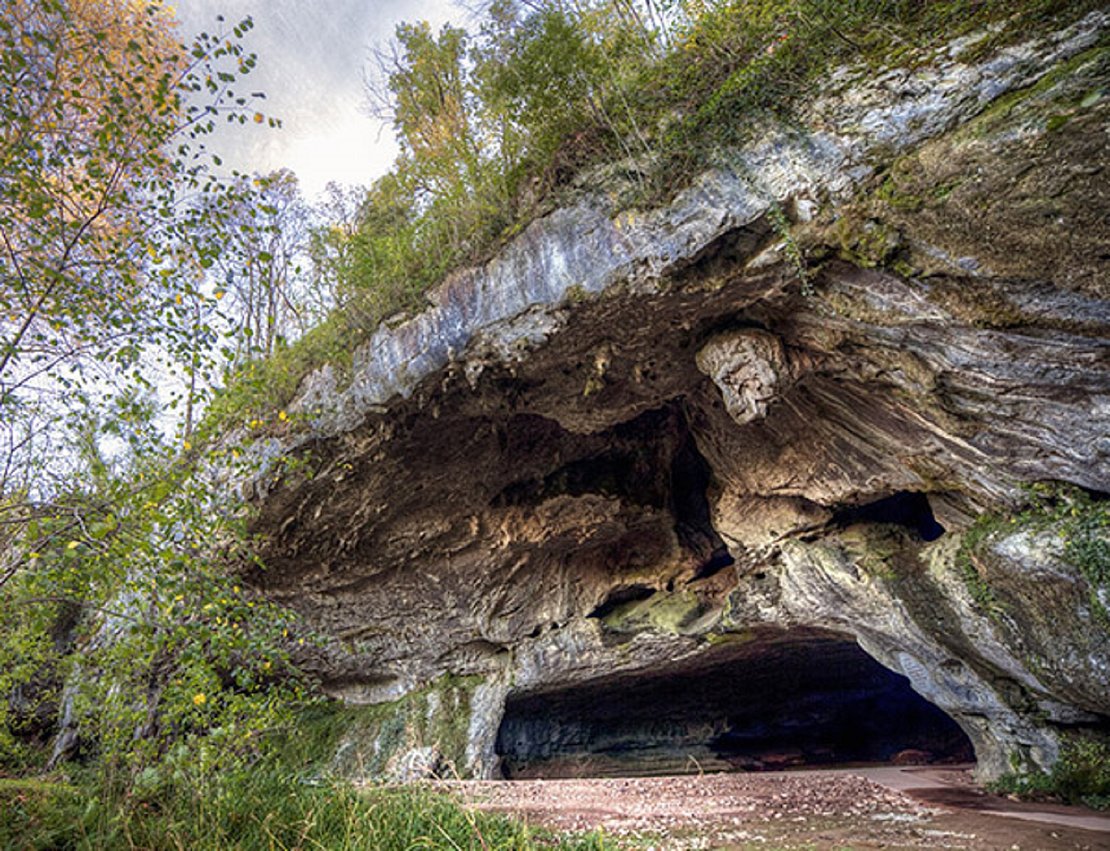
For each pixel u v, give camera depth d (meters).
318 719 21.20
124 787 5.47
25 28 5.82
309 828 4.99
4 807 5.09
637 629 17.75
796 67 8.34
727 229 8.72
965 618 10.55
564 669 18.55
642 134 9.51
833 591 12.98
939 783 12.13
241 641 5.81
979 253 7.14
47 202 5.45
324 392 13.76
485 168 11.64
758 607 14.87
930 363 8.77
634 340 10.96
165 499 5.65
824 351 10.09
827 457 12.24
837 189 7.94
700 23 9.42
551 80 10.05
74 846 4.83
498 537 17.44
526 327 10.70
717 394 12.92
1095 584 8.31
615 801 12.34
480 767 18.28
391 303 12.84
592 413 13.28
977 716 11.47
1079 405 7.77
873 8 7.89
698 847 7.76
